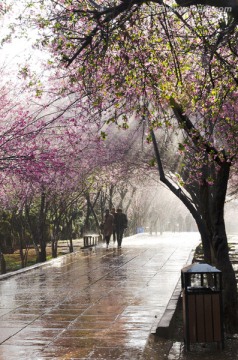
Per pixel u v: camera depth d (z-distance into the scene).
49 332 10.79
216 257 11.43
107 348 9.59
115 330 10.89
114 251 30.98
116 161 27.42
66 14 10.43
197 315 9.65
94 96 11.65
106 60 11.02
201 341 9.63
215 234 11.49
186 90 11.11
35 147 19.11
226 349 9.75
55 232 33.44
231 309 11.17
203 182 11.87
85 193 37.19
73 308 13.27
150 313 12.51
